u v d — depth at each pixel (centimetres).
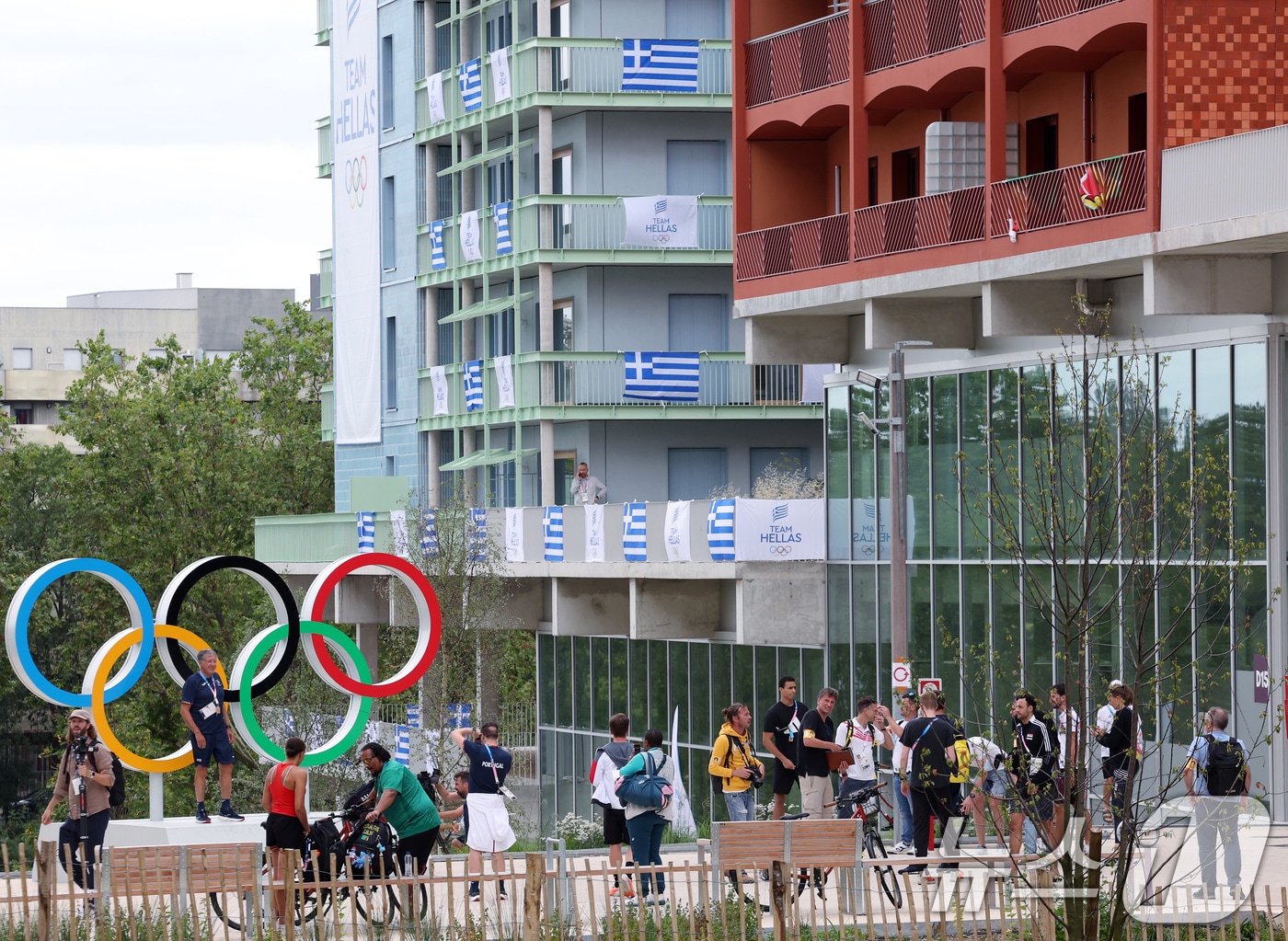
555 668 5975
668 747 5312
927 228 3862
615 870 2116
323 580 3269
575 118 6250
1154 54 3256
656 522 4925
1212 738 2392
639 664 5472
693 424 6275
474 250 6506
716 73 6172
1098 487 2328
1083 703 1938
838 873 2114
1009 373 3859
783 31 4388
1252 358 3200
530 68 6206
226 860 2180
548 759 5994
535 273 6425
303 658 5781
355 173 7475
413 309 7006
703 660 5138
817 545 4609
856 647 4447
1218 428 3266
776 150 4572
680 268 6278
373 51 7275
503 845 2653
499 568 5444
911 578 4197
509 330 6606
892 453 3503
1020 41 3650
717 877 2173
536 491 6481
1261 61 3266
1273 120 3266
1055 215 3525
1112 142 3678
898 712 3359
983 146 4031
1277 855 2686
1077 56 3644
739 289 4478
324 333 9756
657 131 6250
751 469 6306
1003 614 3828
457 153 6719
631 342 6256
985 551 3919
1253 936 1986
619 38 6206
